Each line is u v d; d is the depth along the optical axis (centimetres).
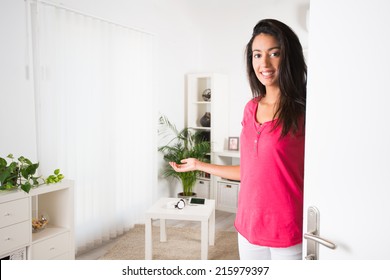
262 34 115
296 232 117
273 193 117
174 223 377
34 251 223
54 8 272
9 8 246
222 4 412
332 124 88
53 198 254
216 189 435
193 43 459
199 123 468
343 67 85
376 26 80
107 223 327
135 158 363
